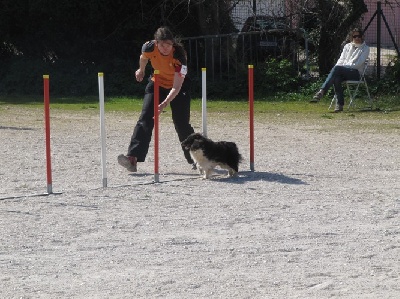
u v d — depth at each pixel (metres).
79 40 31.02
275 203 10.73
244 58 29.36
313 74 28.61
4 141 17.11
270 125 20.08
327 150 15.62
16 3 30.55
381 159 14.43
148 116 13.04
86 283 7.44
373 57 28.53
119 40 30.81
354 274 7.64
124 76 29.75
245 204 10.67
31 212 10.33
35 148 16.09
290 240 8.87
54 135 18.14
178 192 11.50
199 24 29.95
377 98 25.11
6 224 9.69
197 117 22.09
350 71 22.97
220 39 29.09
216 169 13.38
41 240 8.96
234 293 7.10
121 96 28.64
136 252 8.46
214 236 9.07
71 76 30.23
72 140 17.31
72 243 8.84
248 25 29.56
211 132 18.67
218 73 29.44
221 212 10.23
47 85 11.30
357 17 27.78
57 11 30.16
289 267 7.88
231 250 8.48
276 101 26.58
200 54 29.94
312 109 23.83
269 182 12.18
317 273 7.68
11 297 7.07
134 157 13.05
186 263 8.03
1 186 12.17
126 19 30.47
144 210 10.39
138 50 30.78
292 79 27.66
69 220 9.88
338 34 28.05
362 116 21.84
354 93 23.70
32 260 8.20
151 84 13.03
